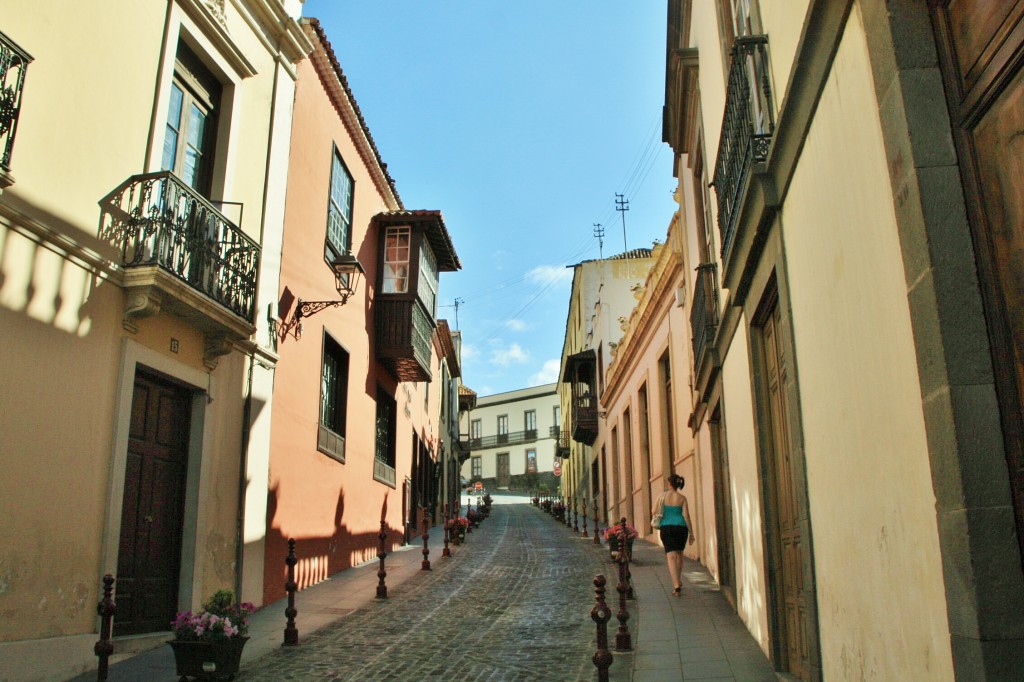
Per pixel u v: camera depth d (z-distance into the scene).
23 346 6.41
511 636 8.43
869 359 3.57
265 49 11.09
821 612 4.69
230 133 9.97
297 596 11.27
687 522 10.87
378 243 17.23
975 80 2.80
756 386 6.96
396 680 6.62
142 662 7.11
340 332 14.27
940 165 2.91
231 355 9.77
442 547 19.56
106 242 7.49
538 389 69.12
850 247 3.77
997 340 2.70
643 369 20.44
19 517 6.24
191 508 8.80
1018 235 2.57
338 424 14.43
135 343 7.79
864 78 3.44
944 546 2.74
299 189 12.20
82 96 7.30
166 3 8.70
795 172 4.81
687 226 12.97
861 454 3.76
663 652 7.35
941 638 2.84
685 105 11.45
